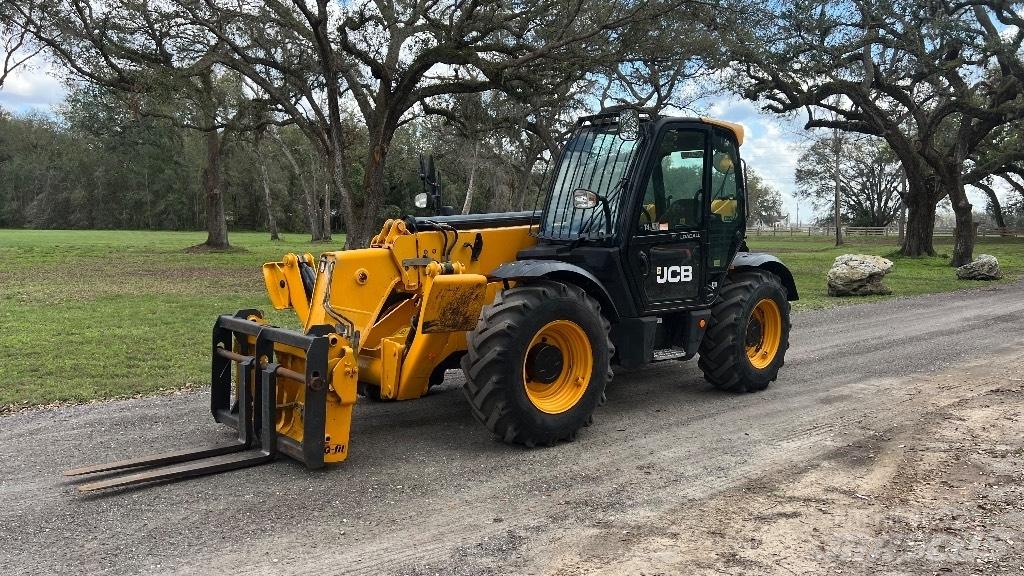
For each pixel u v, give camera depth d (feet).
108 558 12.17
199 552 12.39
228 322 18.29
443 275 17.22
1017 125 95.81
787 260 102.78
